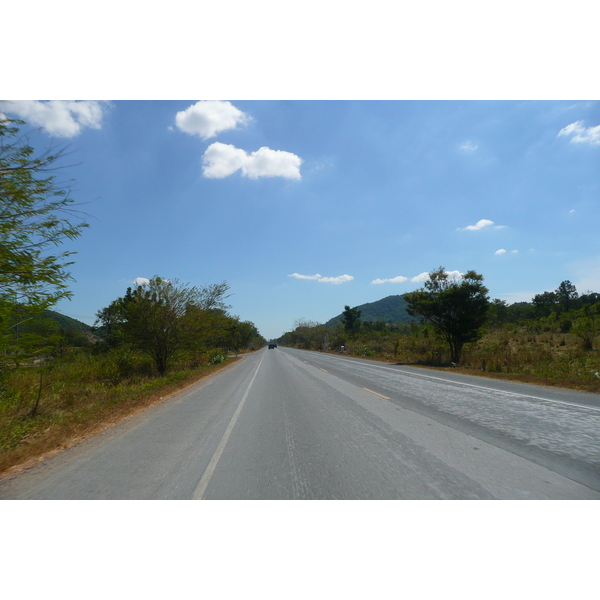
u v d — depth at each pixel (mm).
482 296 23016
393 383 14719
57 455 6324
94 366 18531
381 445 6184
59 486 4871
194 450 6273
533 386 12891
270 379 17953
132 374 19797
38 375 12750
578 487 4414
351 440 6555
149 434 7566
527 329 39750
